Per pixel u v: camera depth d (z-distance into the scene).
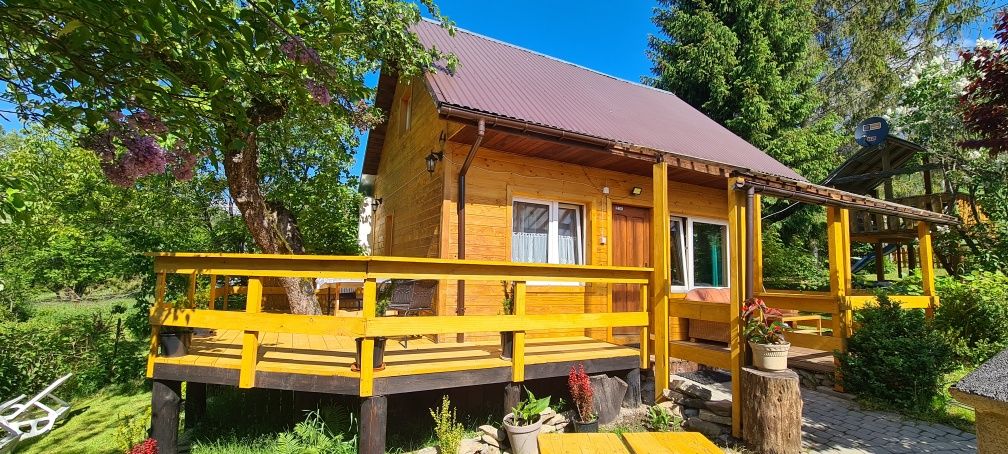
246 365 3.93
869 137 11.94
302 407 4.91
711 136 9.16
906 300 7.09
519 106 6.11
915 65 17.52
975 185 10.73
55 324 8.58
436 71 6.27
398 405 4.83
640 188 7.47
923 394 5.29
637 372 5.22
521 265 4.54
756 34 15.41
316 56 2.94
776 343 4.30
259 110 6.53
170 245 8.95
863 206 6.29
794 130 15.37
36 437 5.23
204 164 9.95
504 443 4.21
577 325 4.78
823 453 4.23
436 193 6.41
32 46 2.70
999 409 1.73
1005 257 9.66
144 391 6.94
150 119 2.94
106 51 2.61
